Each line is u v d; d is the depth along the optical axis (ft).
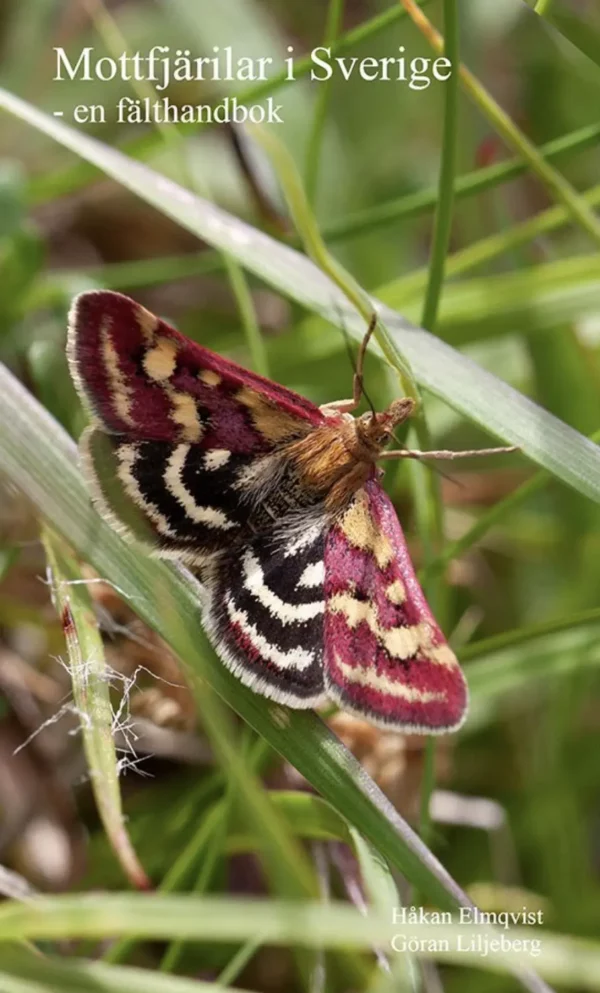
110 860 0.27
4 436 0.24
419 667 0.24
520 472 0.31
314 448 0.25
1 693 0.28
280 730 0.23
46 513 0.24
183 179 0.32
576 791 0.29
